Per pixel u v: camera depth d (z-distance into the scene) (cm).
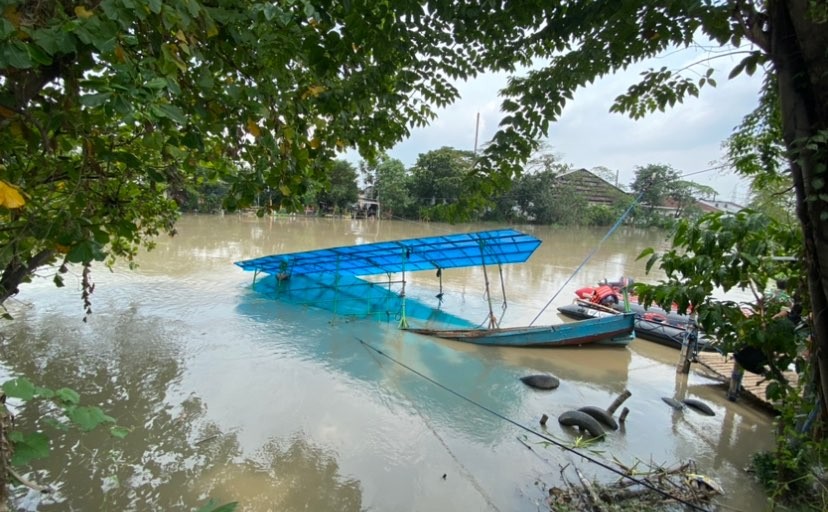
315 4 256
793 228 415
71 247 244
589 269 2342
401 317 1354
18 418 631
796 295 464
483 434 690
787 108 272
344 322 1261
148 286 1469
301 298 1495
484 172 359
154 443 616
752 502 547
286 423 686
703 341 1127
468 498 540
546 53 357
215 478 555
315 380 845
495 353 1091
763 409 845
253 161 320
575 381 952
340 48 288
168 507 505
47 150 230
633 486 560
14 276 464
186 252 2158
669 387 941
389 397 798
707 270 432
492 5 272
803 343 442
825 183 264
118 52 185
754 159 473
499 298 1686
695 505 522
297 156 312
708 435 734
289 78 309
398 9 285
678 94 340
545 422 728
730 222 417
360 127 391
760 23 278
